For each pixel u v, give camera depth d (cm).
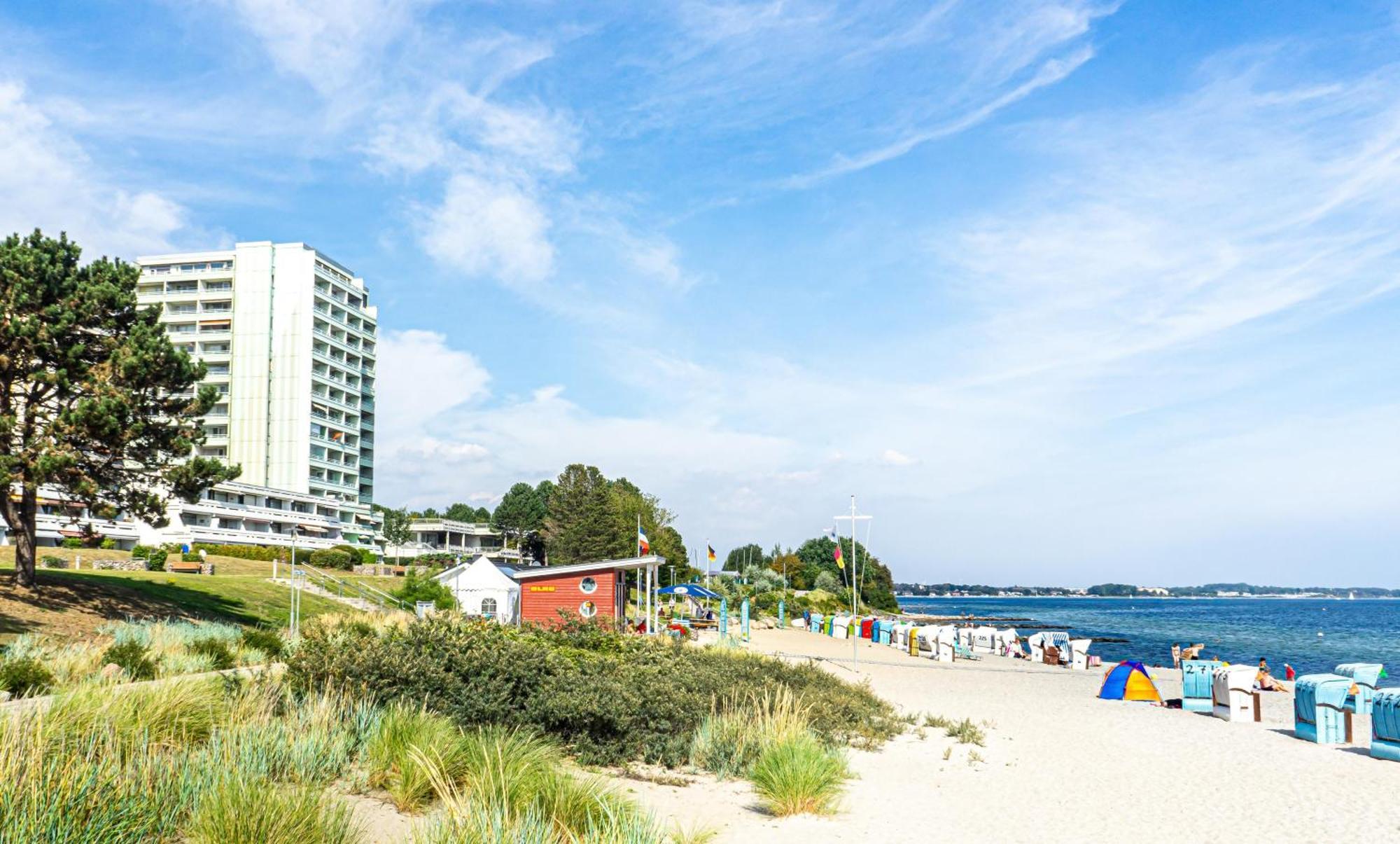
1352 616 14375
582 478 10812
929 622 11475
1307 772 1562
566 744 1341
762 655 3064
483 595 4031
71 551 5244
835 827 1070
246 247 10906
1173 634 8494
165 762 812
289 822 707
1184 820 1189
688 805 1129
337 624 2539
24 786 634
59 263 3027
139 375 2994
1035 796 1329
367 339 12206
